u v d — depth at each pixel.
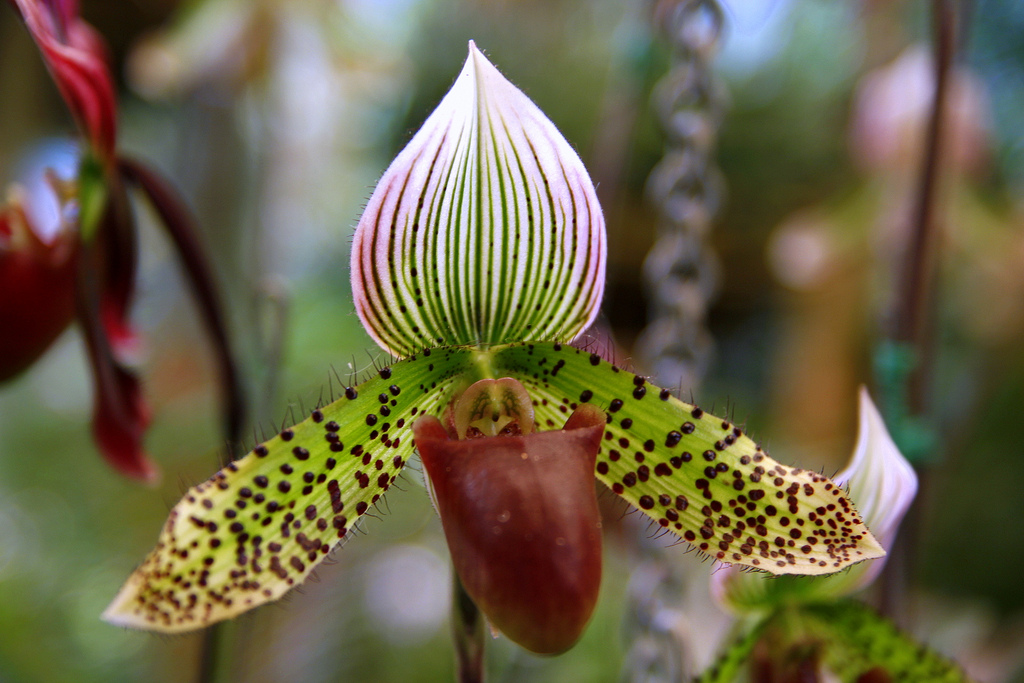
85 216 0.36
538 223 0.31
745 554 0.32
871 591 0.39
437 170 0.30
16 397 0.86
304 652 0.68
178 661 0.62
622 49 0.41
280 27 0.69
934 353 0.38
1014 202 0.71
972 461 0.96
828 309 1.01
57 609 0.65
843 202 0.70
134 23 0.87
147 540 0.76
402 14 1.16
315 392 0.79
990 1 0.93
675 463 0.32
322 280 1.02
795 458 0.99
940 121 0.36
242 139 0.76
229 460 0.31
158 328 0.84
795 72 1.14
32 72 0.66
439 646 0.70
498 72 0.30
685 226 0.39
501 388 0.32
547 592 0.29
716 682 0.34
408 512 0.80
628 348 1.23
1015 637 0.67
